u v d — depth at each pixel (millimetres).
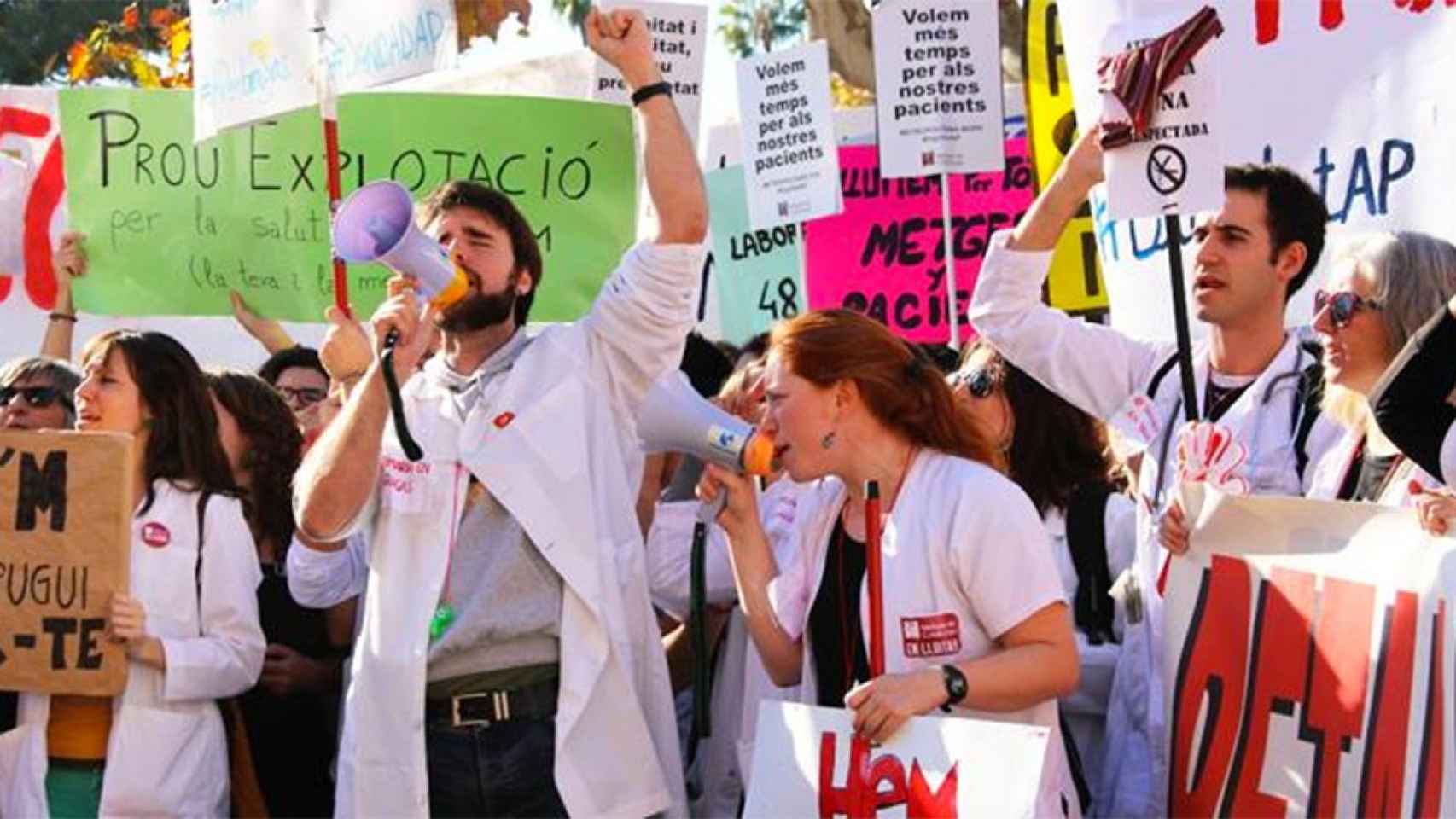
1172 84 15586
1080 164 16594
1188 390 15938
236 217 24719
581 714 15930
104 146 24812
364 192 15148
